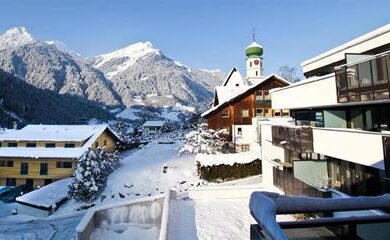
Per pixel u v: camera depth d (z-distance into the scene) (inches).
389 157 398.0
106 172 1176.2
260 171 1179.9
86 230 652.1
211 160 1180.5
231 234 569.3
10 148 1502.2
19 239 837.8
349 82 480.1
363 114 543.5
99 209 767.1
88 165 1075.9
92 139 1588.3
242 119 1535.4
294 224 187.9
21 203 1082.7
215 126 1566.2
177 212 702.5
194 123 2549.2
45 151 1461.6
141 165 1389.0
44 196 1102.4
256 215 173.6
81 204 1039.6
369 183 507.5
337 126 613.0
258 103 1533.0
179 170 1278.3
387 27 503.5
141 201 811.4
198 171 1198.9
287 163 804.0
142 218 796.0
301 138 649.6
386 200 190.2
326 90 554.6
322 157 675.4
